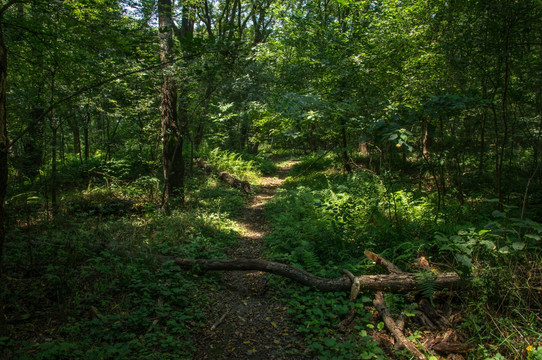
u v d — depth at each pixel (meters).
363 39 8.50
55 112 8.01
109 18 4.56
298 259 5.25
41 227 5.68
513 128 6.66
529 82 6.10
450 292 3.76
